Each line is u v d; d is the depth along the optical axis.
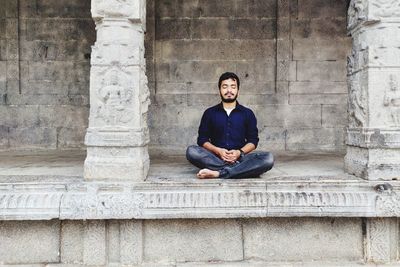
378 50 4.06
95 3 4.04
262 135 7.52
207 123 4.66
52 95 7.50
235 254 4.04
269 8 7.45
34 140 7.50
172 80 7.48
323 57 7.49
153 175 4.51
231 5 7.43
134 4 4.05
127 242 3.98
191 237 4.03
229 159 4.36
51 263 3.97
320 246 4.03
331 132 7.52
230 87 4.57
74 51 7.49
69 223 3.98
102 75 4.06
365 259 4.01
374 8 4.05
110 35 4.06
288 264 3.95
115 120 4.06
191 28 7.43
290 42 7.46
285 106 7.50
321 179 4.13
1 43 7.38
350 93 4.50
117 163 4.02
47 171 4.83
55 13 7.44
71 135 7.53
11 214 3.78
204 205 3.85
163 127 7.50
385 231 3.99
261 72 7.49
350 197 3.90
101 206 3.83
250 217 3.91
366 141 4.07
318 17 7.46
